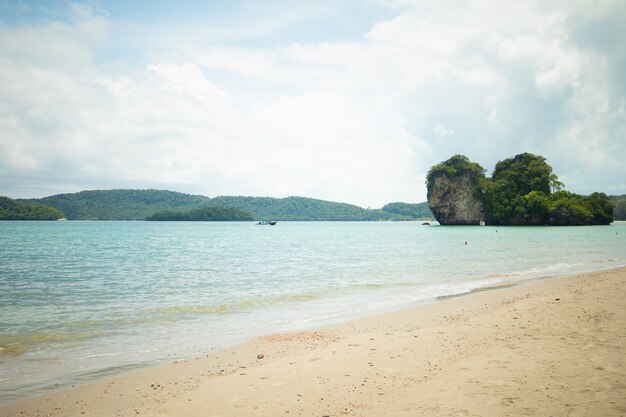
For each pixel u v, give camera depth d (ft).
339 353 34.86
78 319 51.70
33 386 29.73
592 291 58.29
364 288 74.43
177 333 44.83
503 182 469.16
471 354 32.45
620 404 22.39
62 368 33.60
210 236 306.96
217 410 24.36
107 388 29.14
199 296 67.97
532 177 465.88
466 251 156.04
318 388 27.07
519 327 40.19
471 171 488.02
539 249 160.04
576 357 30.19
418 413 22.39
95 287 77.66
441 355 32.78
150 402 26.40
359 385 27.20
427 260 124.57
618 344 32.94
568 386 25.04
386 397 24.94
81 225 560.61
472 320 44.78
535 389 24.82
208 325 48.49
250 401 25.48
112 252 160.45
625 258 122.83
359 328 44.68
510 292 65.31
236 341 41.27
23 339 42.52
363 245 201.98
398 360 32.07
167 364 34.30
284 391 26.84
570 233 287.89
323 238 281.33
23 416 24.91
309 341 39.88
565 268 99.76
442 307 55.26
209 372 31.83
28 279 88.17
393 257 135.85
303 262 122.72
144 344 40.60
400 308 56.13
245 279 87.40
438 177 493.36
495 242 205.16
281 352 36.47
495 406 22.79
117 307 59.16
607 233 284.61
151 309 57.62
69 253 154.92
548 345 33.55
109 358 36.19
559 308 47.67
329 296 66.95
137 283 82.48
